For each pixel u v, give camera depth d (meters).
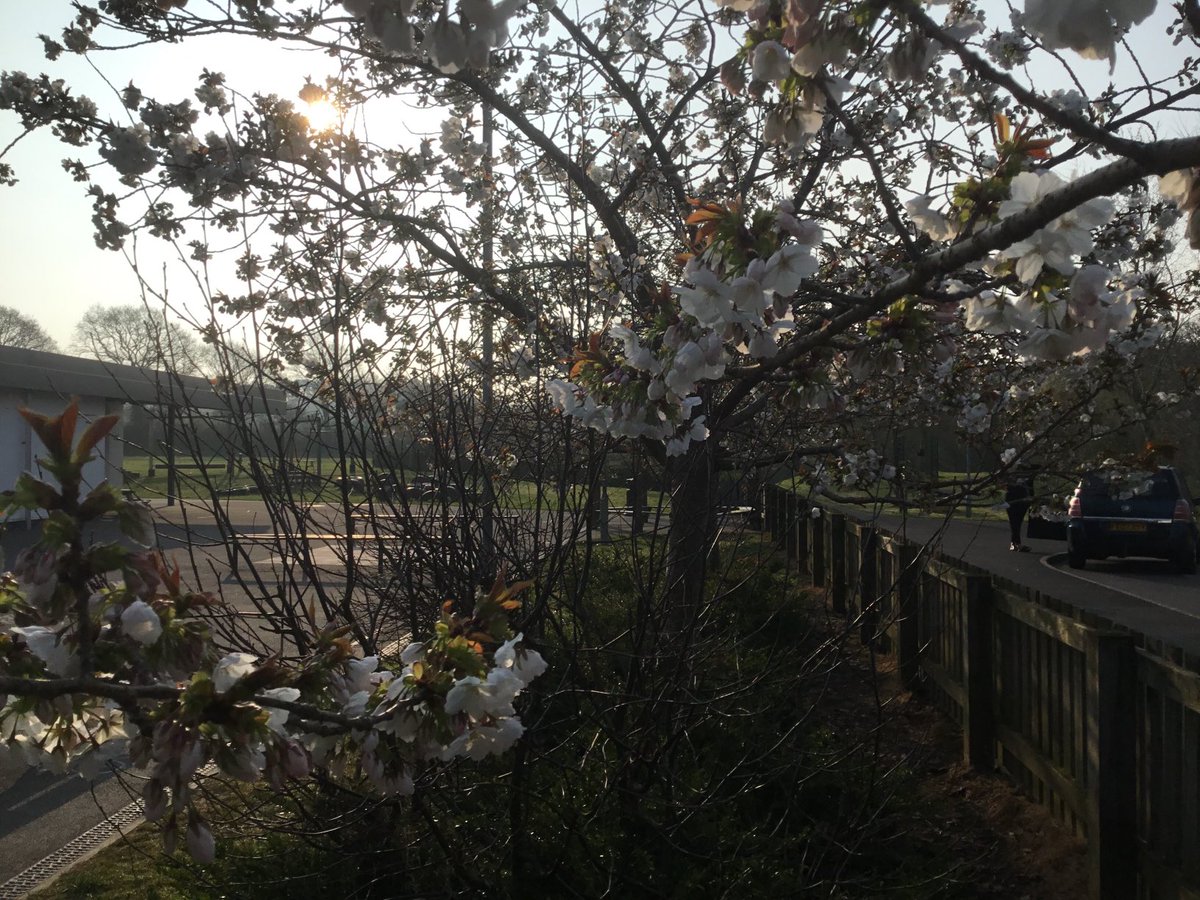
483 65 1.45
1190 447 15.80
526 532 3.83
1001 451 5.96
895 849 3.96
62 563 1.31
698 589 3.42
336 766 1.69
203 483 3.43
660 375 2.32
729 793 3.97
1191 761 3.08
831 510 9.04
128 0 3.99
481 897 3.22
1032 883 3.85
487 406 4.12
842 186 5.54
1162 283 4.97
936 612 6.15
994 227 1.57
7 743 1.57
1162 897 3.25
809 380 2.54
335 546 3.70
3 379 16.33
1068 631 3.92
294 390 3.78
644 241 5.18
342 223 4.28
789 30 1.82
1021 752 4.57
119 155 3.99
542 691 3.64
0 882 3.95
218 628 3.31
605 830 3.35
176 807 1.38
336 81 4.68
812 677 4.22
